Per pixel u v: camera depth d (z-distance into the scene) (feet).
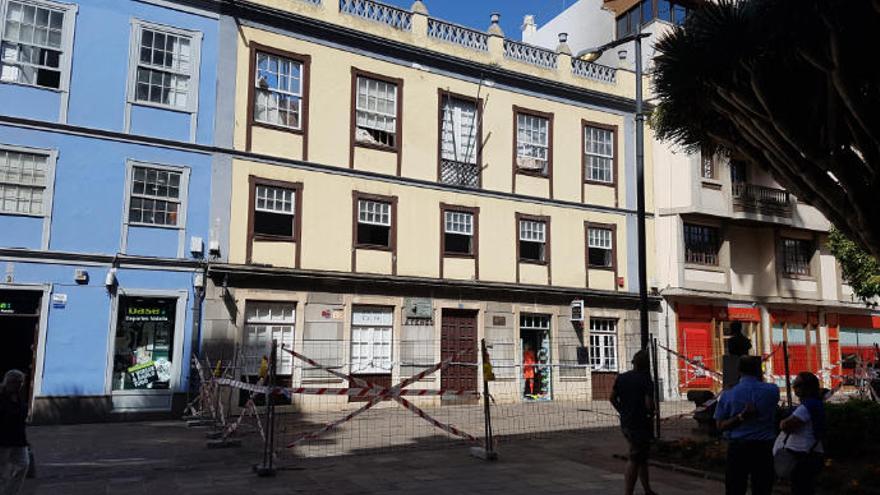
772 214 82.48
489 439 35.14
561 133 73.31
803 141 30.99
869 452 32.68
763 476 20.42
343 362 58.03
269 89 58.13
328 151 59.93
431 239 64.03
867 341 93.25
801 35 28.81
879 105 28.96
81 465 32.99
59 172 49.52
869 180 31.09
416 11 65.82
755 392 20.76
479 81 68.80
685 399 73.82
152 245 52.21
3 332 47.91
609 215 74.84
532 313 68.59
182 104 54.65
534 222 70.59
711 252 80.74
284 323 56.65
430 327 62.80
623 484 29.63
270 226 57.16
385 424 48.44
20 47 49.19
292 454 36.19
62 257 48.91
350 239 59.88
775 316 84.74
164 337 52.44
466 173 67.05
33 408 47.11
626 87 78.13
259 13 57.88
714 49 31.50
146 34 53.72
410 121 64.49
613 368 73.05
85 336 49.24
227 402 52.60
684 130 38.01
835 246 70.54
